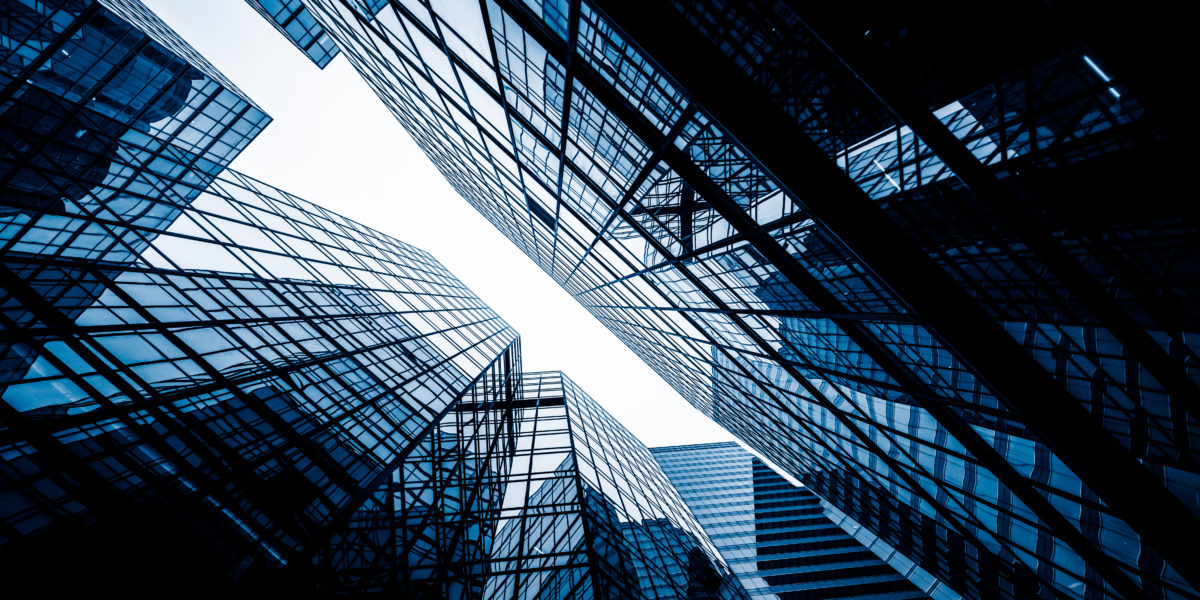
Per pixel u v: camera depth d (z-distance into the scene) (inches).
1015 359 345.4
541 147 548.4
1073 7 168.6
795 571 2689.5
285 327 679.1
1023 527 577.9
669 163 381.7
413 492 587.8
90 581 282.4
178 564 325.1
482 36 393.7
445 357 1042.1
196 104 884.0
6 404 326.0
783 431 1200.8
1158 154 221.0
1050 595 641.0
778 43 260.1
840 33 225.9
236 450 434.6
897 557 1956.2
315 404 569.9
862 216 305.7
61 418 344.8
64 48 659.4
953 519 736.3
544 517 719.7
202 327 542.9
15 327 375.9
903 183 304.7
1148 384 312.3
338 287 959.6
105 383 392.8
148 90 783.7
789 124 273.3
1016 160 249.6
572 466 855.7
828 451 1011.9
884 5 217.8
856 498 1226.0
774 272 469.7
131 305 487.5
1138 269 268.4
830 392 708.0
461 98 641.6
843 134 289.0
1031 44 215.0
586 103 376.5
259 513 402.6
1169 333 285.7
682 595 716.0
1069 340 325.4
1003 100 233.0
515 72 410.3
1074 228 270.5
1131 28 164.2
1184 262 248.1
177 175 796.0
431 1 418.6
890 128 299.0
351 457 539.5
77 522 300.5
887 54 228.5
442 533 603.8
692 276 615.5
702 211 450.3
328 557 420.2
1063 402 352.5
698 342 949.2
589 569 551.2
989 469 540.4
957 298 332.8
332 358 694.5
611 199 541.3
